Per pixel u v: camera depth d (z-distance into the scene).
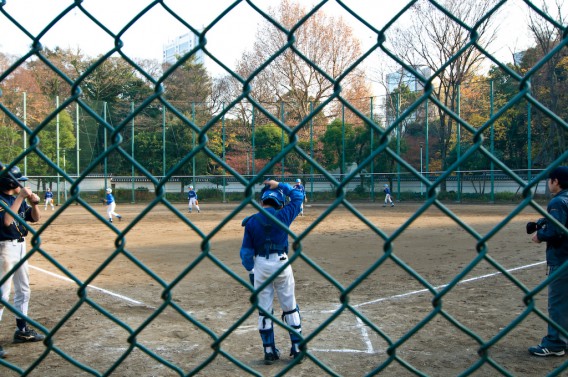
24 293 5.30
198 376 4.34
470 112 31.97
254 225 4.59
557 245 4.45
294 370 4.46
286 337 5.51
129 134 34.56
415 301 6.85
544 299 6.87
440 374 4.34
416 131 36.56
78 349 5.08
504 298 6.95
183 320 6.11
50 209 28.34
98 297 7.30
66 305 6.85
